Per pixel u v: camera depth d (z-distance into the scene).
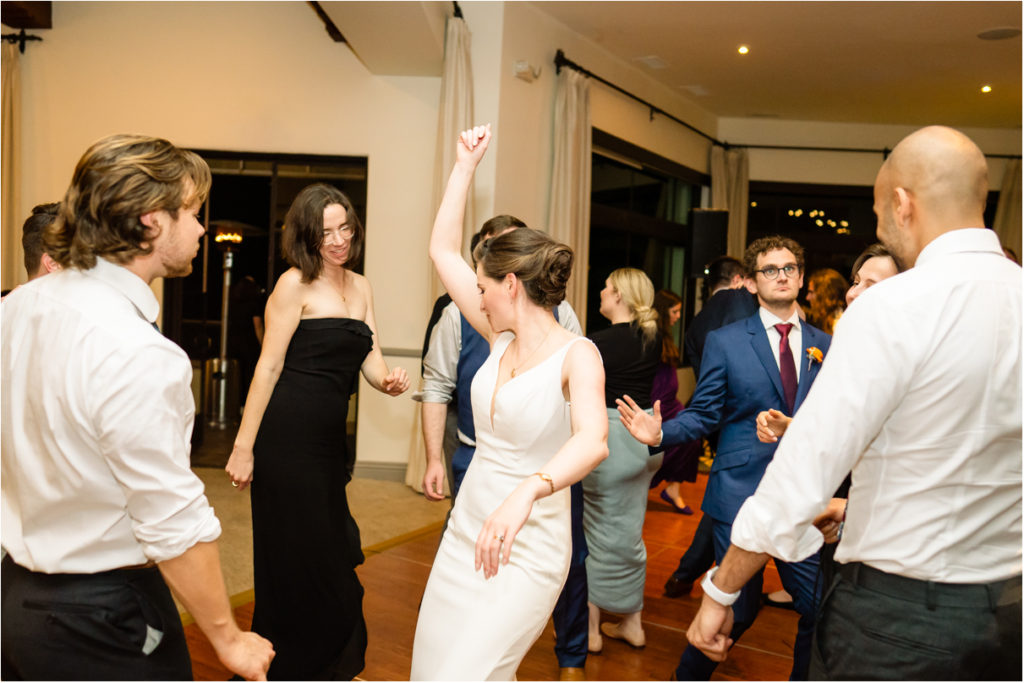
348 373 2.54
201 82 6.09
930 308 1.29
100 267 1.33
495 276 1.76
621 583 3.06
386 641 3.12
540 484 1.46
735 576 1.46
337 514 2.55
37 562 1.32
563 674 2.74
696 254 7.60
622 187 7.85
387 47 5.36
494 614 1.66
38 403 1.28
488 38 5.54
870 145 9.41
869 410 1.29
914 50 6.63
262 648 1.45
